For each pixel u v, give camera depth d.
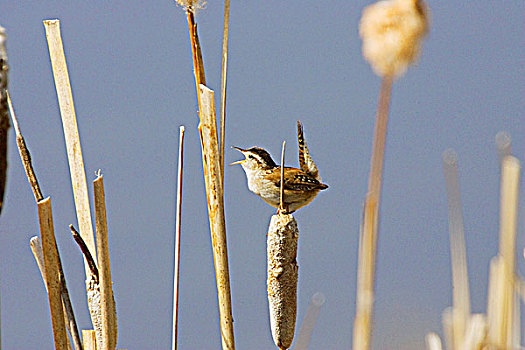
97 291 8.44
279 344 8.54
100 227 8.41
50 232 8.40
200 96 8.49
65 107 8.52
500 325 8.31
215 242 8.51
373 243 8.26
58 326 8.41
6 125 8.26
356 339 8.27
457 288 8.33
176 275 8.48
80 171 8.52
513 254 8.31
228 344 8.51
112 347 8.43
